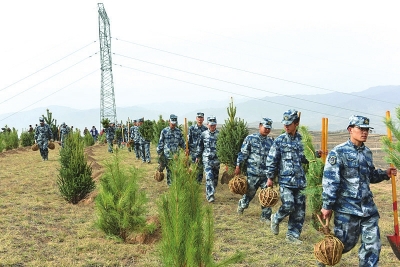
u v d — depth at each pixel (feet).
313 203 18.90
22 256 18.70
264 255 19.17
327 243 14.01
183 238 11.87
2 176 46.60
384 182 42.75
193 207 13.30
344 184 14.78
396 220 16.83
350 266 17.65
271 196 21.74
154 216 24.16
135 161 64.08
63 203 31.73
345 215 14.71
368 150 15.23
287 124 21.45
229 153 37.06
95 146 111.34
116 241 21.56
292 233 21.45
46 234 22.43
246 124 37.73
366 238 14.61
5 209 28.53
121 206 21.66
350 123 14.89
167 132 36.27
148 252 19.56
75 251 19.70
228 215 27.58
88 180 32.40
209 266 11.85
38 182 42.16
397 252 16.66
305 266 17.60
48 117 108.06
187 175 13.75
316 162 18.80
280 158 21.74
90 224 24.98
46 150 66.54
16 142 96.02
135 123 74.43
